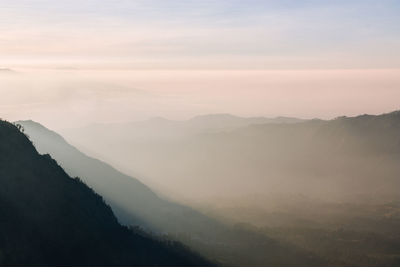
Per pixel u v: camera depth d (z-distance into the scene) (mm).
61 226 178750
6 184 171250
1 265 147125
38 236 166125
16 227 161000
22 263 153125
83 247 181000
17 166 180250
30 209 171375
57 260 165875
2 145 181875
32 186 179500
